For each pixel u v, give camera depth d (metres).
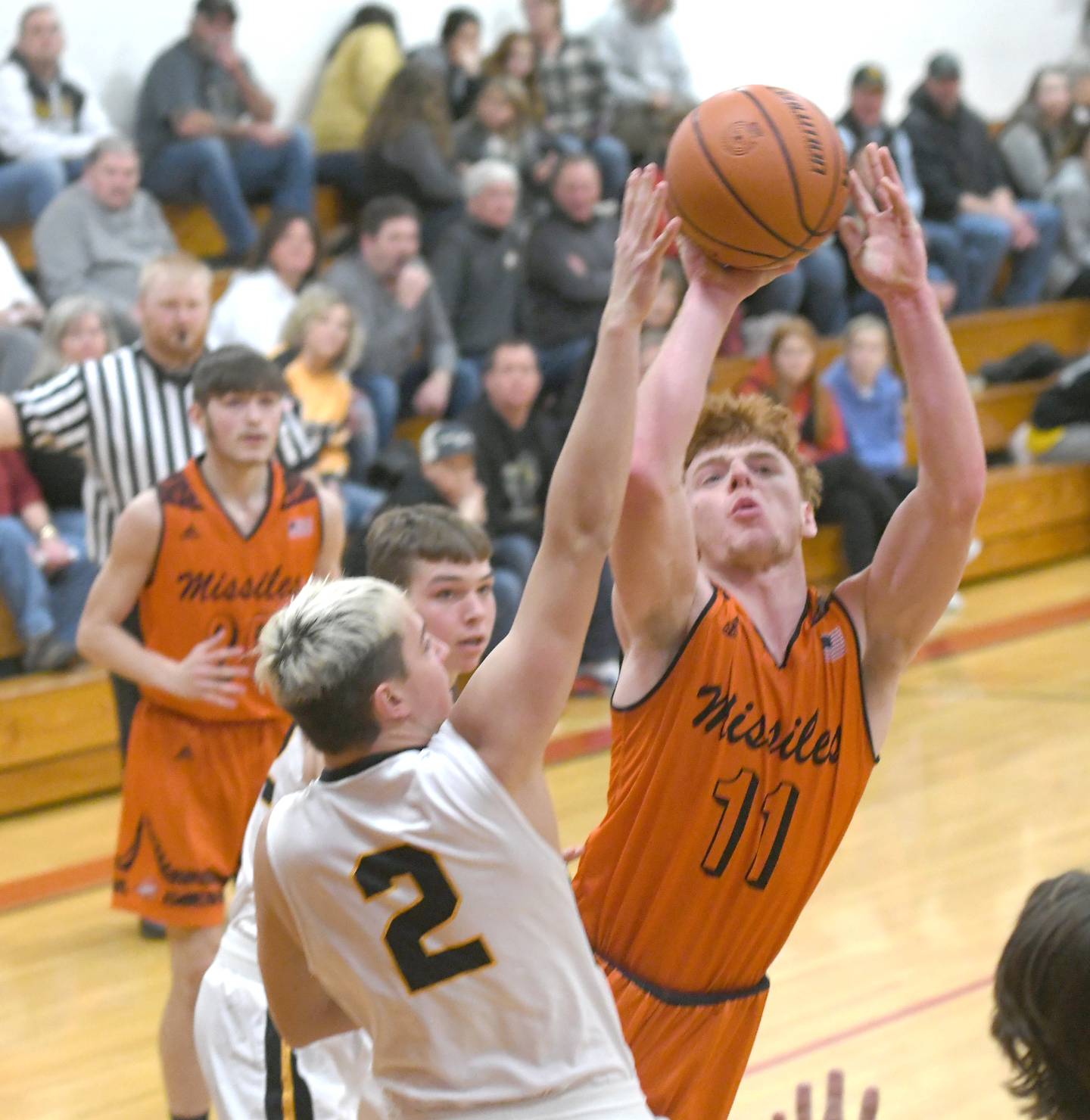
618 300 3.42
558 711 3.44
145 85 13.59
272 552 6.85
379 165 14.14
